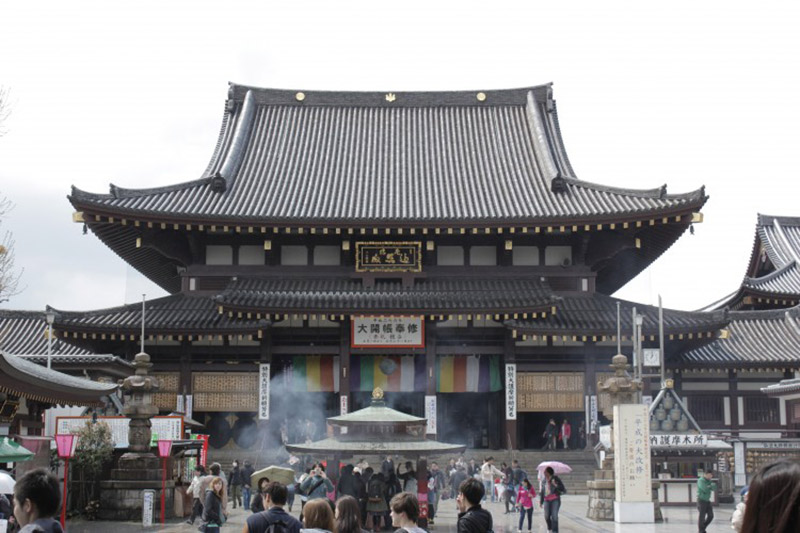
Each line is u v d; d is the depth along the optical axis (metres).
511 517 39.62
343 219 58.56
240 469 43.22
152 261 66.81
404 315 57.09
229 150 70.81
